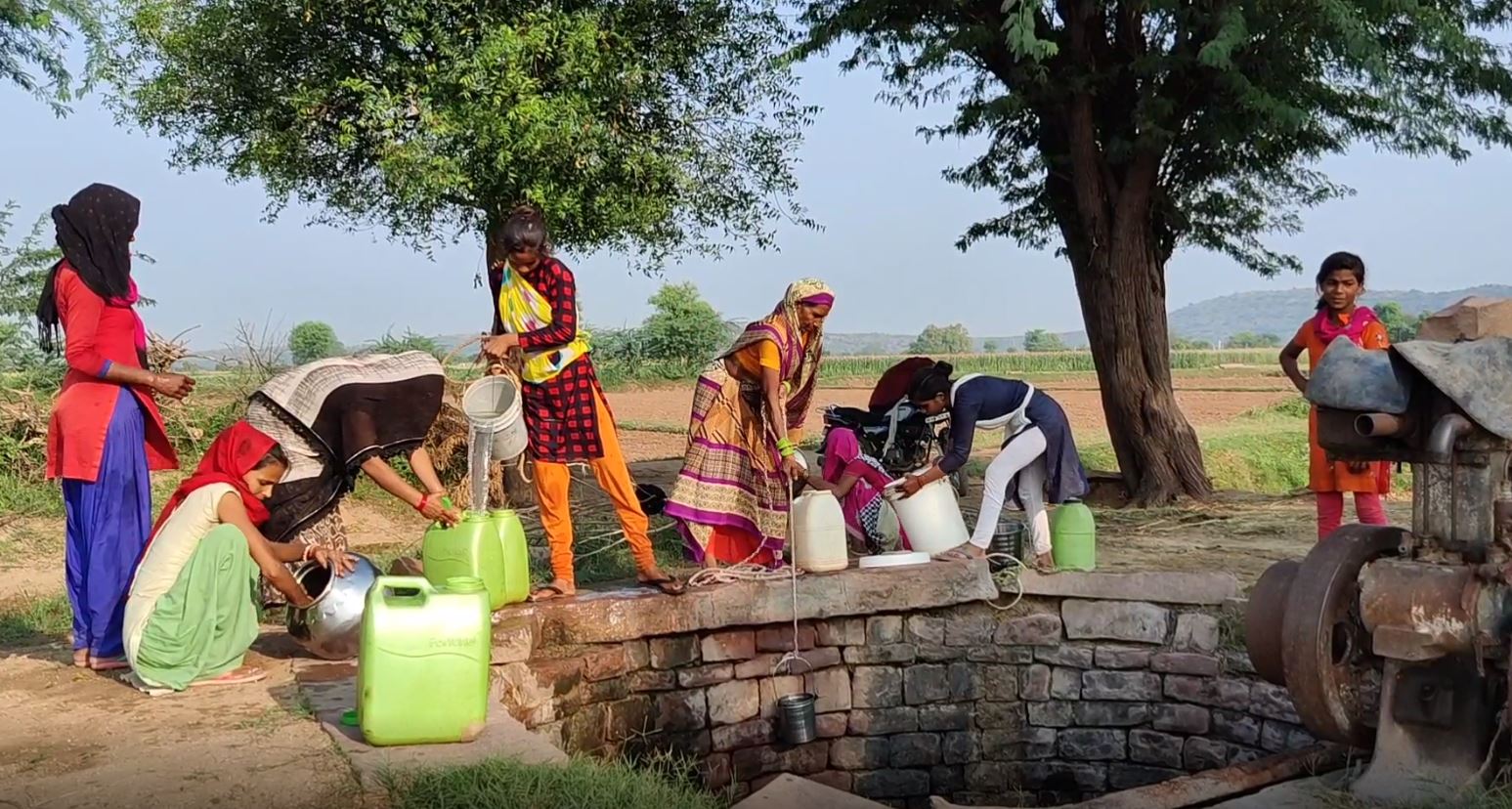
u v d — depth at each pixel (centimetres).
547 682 595
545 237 602
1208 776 537
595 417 628
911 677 711
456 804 370
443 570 580
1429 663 476
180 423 1196
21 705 483
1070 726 715
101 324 533
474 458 601
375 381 564
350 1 988
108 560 538
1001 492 715
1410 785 468
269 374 1243
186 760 412
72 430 532
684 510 667
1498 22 1024
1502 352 453
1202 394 3972
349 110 1071
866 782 707
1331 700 480
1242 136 1061
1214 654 686
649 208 1072
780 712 672
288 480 562
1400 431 463
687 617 651
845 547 704
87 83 1372
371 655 421
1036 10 961
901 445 805
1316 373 480
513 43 919
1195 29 976
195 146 1143
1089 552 729
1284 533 933
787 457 647
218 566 506
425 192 970
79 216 532
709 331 3806
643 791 408
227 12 1041
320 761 411
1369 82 1024
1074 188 1152
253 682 520
